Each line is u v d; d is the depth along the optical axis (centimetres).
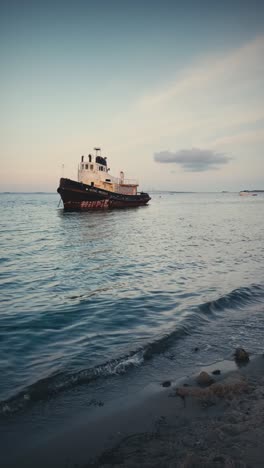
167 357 631
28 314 908
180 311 911
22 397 494
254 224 3788
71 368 589
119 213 5184
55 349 680
